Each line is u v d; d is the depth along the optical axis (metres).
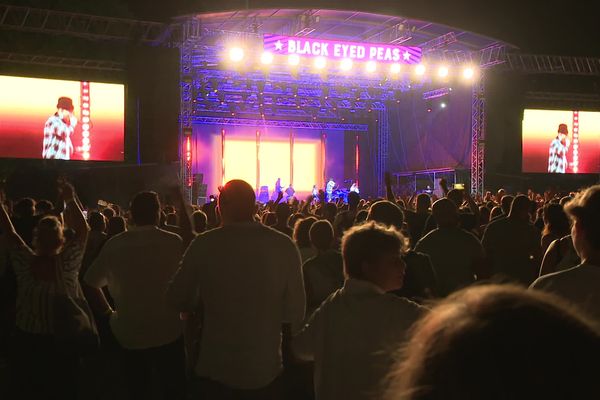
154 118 19.70
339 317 2.37
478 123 23.42
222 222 3.35
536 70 24.06
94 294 4.28
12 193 11.08
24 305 4.14
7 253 4.57
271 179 29.64
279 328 3.29
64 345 4.10
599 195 2.42
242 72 21.89
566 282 2.41
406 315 2.29
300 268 3.35
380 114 29.81
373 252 2.35
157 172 16.80
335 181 30.70
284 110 28.70
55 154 19.75
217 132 28.80
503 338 0.57
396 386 0.64
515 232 5.35
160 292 4.13
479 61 23.47
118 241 4.18
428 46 23.36
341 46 19.86
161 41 20.19
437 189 25.80
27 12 18.12
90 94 20.11
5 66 19.95
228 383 3.15
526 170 24.47
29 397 4.13
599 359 0.56
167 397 4.19
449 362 0.58
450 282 4.49
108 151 20.20
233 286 3.18
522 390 0.56
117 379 5.89
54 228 4.23
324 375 2.38
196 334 4.10
